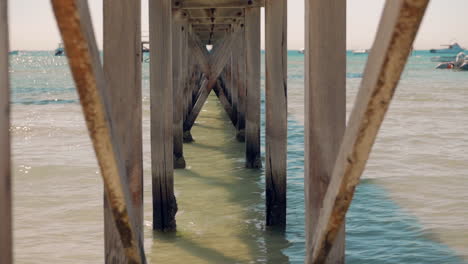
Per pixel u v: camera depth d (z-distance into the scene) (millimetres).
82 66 1188
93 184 8203
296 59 133125
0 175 1163
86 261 4879
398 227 5980
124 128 2369
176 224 6031
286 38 5555
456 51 132500
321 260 1733
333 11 2061
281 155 5758
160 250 5164
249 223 6051
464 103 22891
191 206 6824
